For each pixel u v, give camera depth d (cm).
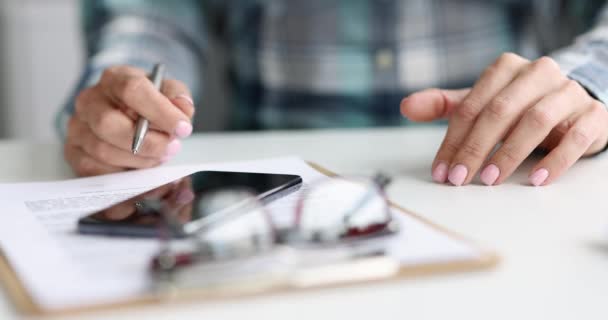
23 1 142
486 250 35
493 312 29
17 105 147
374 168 61
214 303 30
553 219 43
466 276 33
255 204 41
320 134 83
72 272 32
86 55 105
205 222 37
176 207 39
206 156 69
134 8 101
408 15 114
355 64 116
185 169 59
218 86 141
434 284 32
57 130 76
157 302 29
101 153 57
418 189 52
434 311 29
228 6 122
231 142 78
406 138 78
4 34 143
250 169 57
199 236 35
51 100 148
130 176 57
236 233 35
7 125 147
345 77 117
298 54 118
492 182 53
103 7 102
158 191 45
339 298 30
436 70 116
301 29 117
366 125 118
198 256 32
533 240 39
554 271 34
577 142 54
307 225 36
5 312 29
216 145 76
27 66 146
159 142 57
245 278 31
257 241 34
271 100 121
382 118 118
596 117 55
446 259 33
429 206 47
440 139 77
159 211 39
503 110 52
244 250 33
